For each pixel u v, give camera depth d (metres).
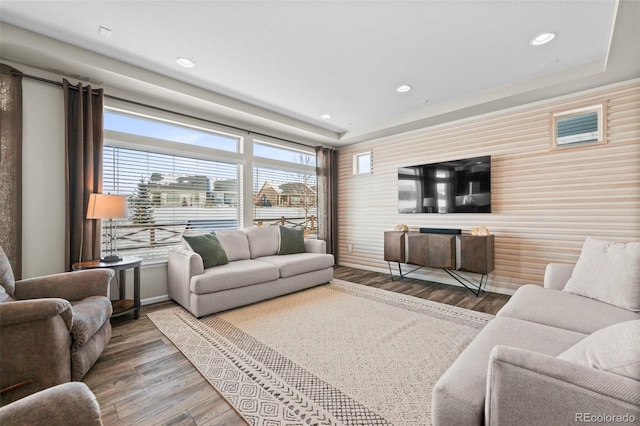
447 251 3.69
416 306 3.12
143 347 2.22
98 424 0.75
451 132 4.09
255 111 3.85
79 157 2.76
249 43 2.45
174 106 3.49
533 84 3.04
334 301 3.30
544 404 0.78
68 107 2.76
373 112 4.08
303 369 1.90
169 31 2.29
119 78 2.82
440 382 1.06
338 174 5.65
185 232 3.48
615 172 2.89
